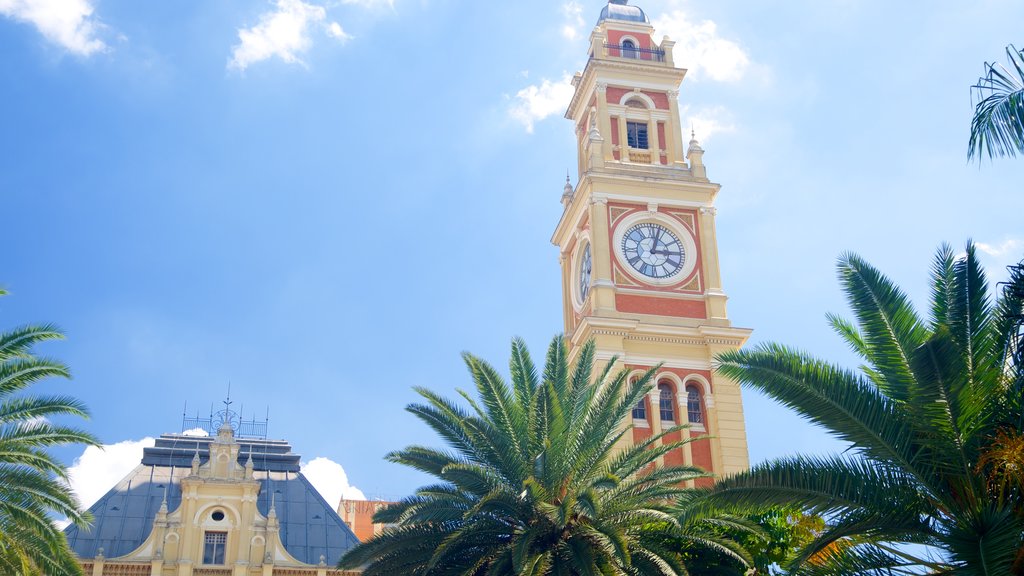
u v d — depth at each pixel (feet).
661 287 264.11
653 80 292.20
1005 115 102.06
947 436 114.52
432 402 165.27
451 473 155.22
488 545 155.43
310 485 254.88
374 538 158.71
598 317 252.62
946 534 115.24
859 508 119.14
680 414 250.78
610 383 165.89
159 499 243.81
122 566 225.97
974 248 120.16
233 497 237.04
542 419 157.89
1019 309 117.08
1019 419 114.73
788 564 124.06
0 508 155.74
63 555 158.40
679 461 246.27
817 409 120.67
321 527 245.24
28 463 156.76
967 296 118.42
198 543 231.91
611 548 143.54
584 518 152.56
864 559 119.14
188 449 255.91
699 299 264.93
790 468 121.60
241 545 232.12
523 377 172.65
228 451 241.55
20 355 156.76
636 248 267.80
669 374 254.06
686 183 274.16
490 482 154.92
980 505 113.91
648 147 285.23
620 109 288.30
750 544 162.61
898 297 121.39
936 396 113.80
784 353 123.24
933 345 112.78
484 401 164.66
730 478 124.98
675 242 270.67
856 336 133.18
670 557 148.05
